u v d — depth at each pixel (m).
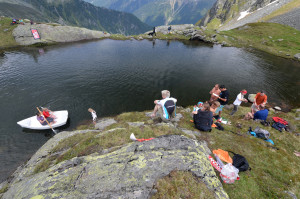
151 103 18.14
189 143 5.63
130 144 5.83
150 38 55.75
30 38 41.28
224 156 6.84
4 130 13.27
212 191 3.98
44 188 4.12
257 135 9.53
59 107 16.75
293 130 11.12
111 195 3.66
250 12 132.62
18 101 17.41
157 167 4.41
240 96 12.57
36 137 12.69
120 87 21.20
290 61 36.75
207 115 8.98
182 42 52.16
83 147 7.37
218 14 169.38
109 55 35.19
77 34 49.03
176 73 26.56
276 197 5.41
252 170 6.52
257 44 50.88
